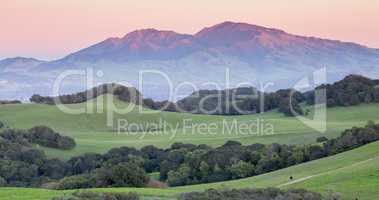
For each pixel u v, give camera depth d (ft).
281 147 402.93
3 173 396.98
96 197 183.83
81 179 276.82
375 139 365.81
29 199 188.44
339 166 281.54
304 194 191.42
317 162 313.94
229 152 388.37
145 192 208.74
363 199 189.37
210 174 372.99
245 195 190.08
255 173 366.22
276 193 193.47
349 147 364.99
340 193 197.88
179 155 414.00
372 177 226.38
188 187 264.93
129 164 278.46
